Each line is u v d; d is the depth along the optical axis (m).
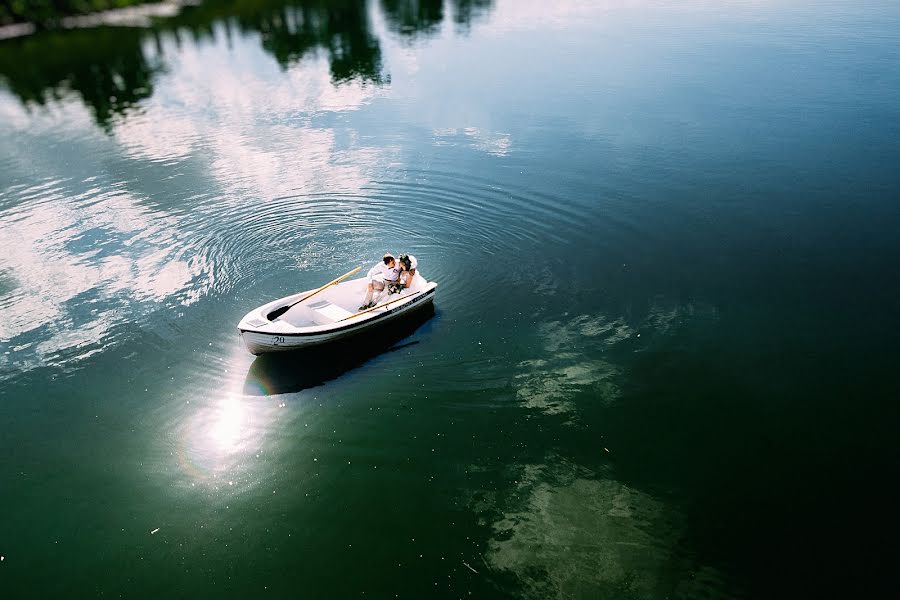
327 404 9.71
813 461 8.41
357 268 13.10
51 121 24.58
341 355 10.86
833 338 10.82
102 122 24.14
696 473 8.32
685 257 13.56
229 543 7.51
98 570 7.21
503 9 46.50
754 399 9.55
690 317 11.55
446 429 9.19
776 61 28.03
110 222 15.73
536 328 11.43
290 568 7.17
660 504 7.88
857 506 7.72
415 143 20.45
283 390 10.02
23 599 6.90
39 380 10.34
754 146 19.09
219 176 18.42
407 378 10.26
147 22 48.03
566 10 44.72
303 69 30.78
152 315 11.99
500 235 14.72
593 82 26.14
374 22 42.97
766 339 10.88
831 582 6.82
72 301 12.48
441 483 8.29
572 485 8.20
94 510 7.99
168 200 16.89
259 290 12.70
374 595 6.83
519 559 7.20
